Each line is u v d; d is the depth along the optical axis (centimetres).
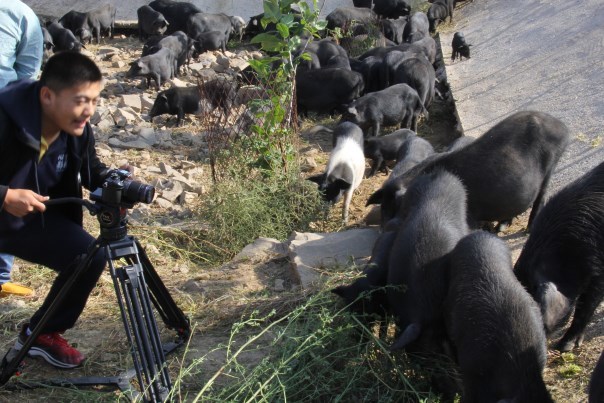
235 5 1984
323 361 449
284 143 785
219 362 497
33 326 452
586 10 1345
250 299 578
